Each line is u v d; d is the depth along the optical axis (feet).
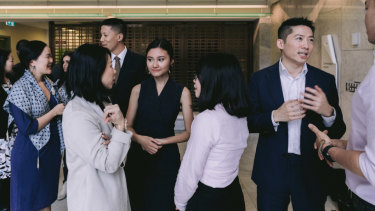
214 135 5.31
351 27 12.76
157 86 8.07
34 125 7.99
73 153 5.63
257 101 7.04
